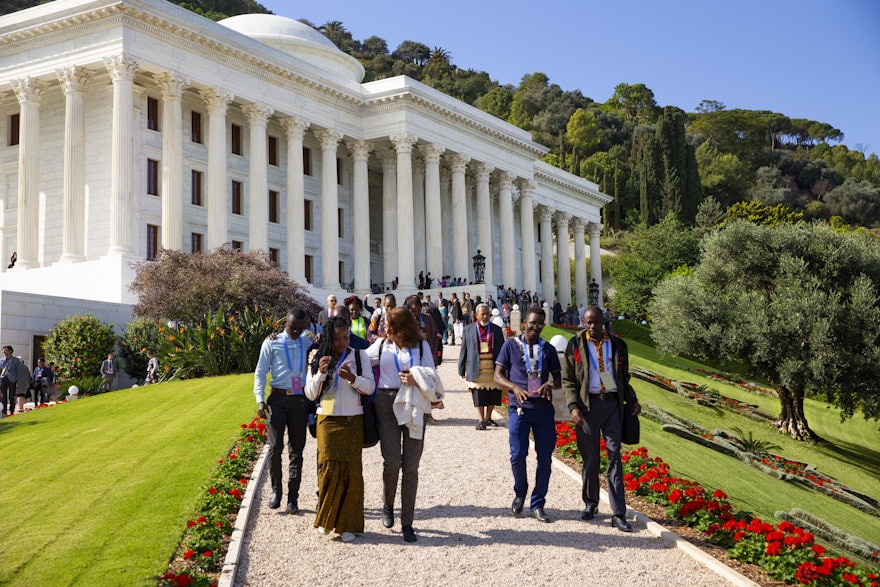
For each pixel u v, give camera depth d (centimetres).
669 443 2295
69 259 4444
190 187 5125
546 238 8212
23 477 1515
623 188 13562
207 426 1936
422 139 6047
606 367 1239
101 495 1333
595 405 1234
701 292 4016
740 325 3869
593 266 9088
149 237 4847
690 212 12444
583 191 8731
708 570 1030
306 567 1008
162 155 4903
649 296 8931
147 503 1262
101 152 4747
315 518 1180
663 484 1393
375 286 6184
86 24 4516
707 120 17638
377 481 1423
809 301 3681
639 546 1120
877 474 3569
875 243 4056
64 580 955
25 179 4634
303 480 1406
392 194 6225
